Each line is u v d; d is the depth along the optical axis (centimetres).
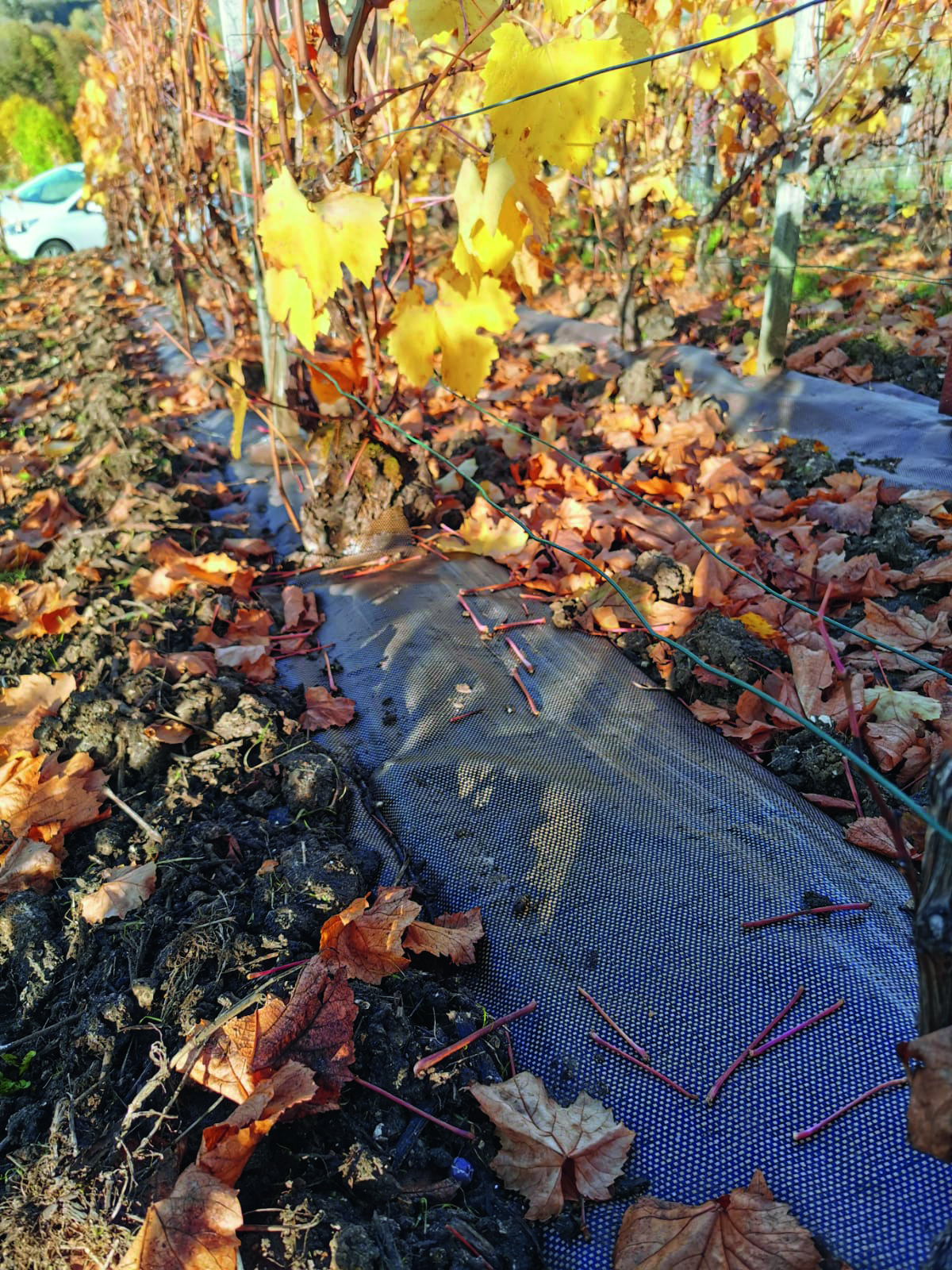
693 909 206
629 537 359
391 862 227
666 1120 167
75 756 257
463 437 451
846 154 632
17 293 1017
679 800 234
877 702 247
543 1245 151
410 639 308
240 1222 138
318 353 420
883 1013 180
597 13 416
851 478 372
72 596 343
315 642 318
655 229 530
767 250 758
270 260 278
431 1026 182
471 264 276
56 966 201
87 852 234
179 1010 179
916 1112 101
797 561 331
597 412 477
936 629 278
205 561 348
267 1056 161
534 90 205
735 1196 151
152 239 844
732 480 385
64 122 2308
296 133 319
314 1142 158
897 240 786
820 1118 164
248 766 256
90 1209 148
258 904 204
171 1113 161
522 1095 167
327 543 369
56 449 516
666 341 568
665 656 285
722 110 671
